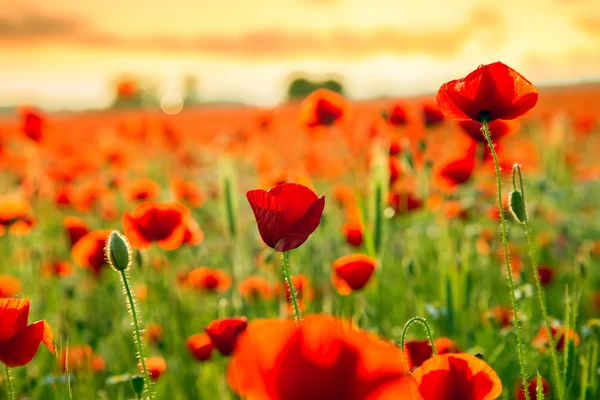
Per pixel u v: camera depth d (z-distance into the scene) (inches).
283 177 160.2
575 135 392.8
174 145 414.9
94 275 178.4
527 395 71.2
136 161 440.1
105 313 184.7
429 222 240.4
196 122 693.3
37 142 242.8
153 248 172.9
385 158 133.6
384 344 34.8
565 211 283.3
